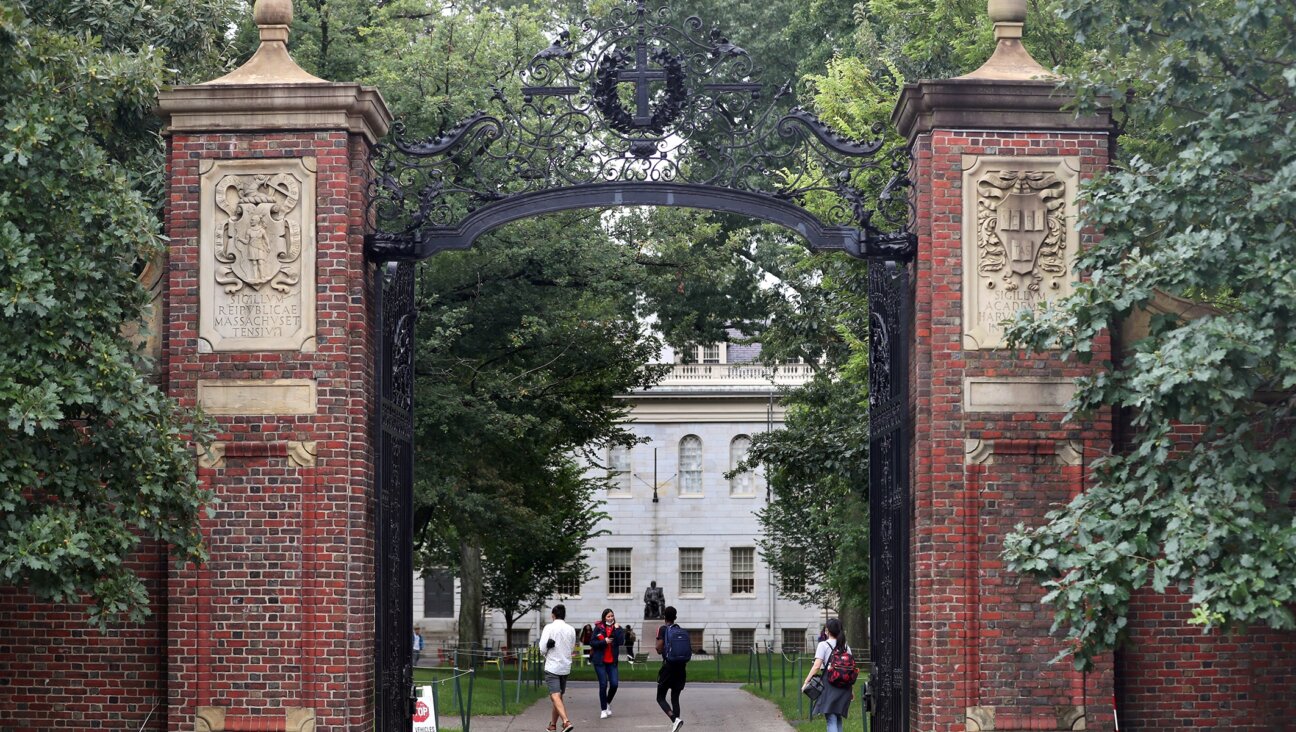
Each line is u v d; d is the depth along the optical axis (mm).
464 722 21719
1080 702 14070
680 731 24516
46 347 12641
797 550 39688
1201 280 12055
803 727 23594
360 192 14617
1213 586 11367
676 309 33281
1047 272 14383
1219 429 13336
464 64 24969
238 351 14336
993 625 14125
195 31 19500
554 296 28203
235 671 14109
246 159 14461
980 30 20719
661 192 15172
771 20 40094
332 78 25453
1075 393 12805
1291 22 12539
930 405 14383
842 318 27141
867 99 22797
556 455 33656
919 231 14547
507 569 40906
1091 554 12008
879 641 15852
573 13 36562
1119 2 13031
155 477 13211
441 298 26734
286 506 14211
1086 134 14477
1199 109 13172
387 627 15047
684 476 64750
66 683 14570
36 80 13086
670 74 15312
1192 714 14453
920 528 14336
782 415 64125
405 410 15906
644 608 63812
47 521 12430
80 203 13070
